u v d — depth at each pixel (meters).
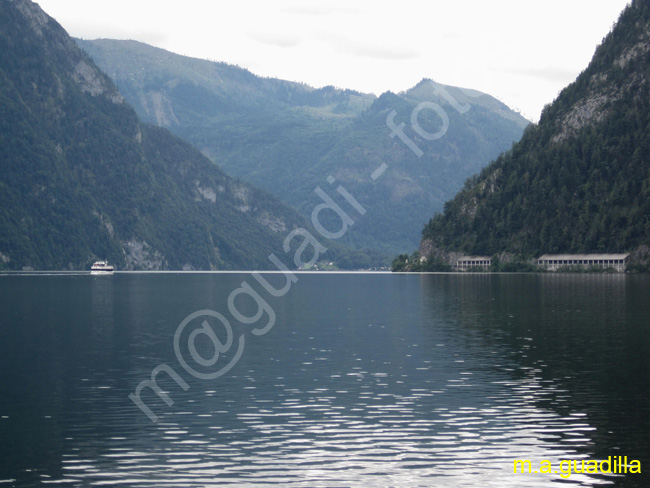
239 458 44.81
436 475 41.88
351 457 44.84
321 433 49.53
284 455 45.25
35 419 53.44
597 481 40.91
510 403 56.69
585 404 56.06
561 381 64.56
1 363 77.12
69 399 59.66
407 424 51.34
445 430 49.78
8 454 45.53
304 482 41.00
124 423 52.38
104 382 66.50
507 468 42.84
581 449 45.75
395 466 43.25
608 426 50.22
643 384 63.00
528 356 78.50
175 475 42.09
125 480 41.38
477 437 48.25
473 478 41.44
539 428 49.97
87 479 41.50
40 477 41.75
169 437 48.94
